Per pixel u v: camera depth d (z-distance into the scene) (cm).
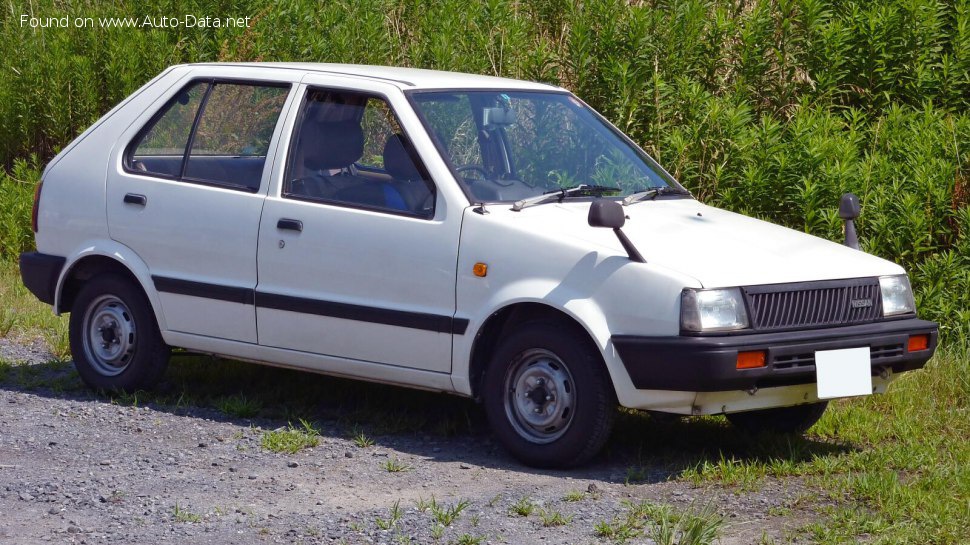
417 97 605
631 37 985
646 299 515
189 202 646
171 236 650
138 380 676
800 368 523
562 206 582
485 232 556
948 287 785
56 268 696
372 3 1177
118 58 1197
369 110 607
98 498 494
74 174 695
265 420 641
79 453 567
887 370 561
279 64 677
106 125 695
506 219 557
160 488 510
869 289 557
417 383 584
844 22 1002
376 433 615
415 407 666
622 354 518
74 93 1214
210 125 657
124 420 632
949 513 470
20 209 1104
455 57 1084
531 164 614
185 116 670
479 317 553
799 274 538
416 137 587
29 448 575
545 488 517
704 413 520
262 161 630
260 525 461
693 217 598
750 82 988
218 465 549
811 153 852
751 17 991
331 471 542
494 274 550
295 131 624
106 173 682
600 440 536
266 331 622
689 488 520
